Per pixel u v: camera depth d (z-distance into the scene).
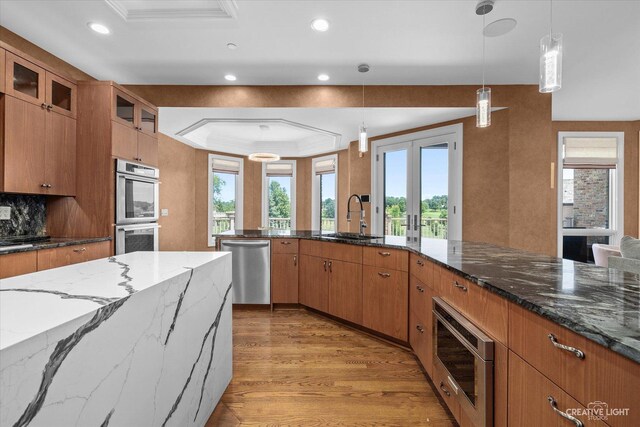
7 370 0.60
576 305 0.94
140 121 3.40
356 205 5.40
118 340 0.92
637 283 1.22
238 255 3.49
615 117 5.15
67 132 2.88
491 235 3.85
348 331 2.88
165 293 1.17
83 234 2.99
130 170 3.20
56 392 0.71
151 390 1.09
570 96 4.16
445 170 4.32
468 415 1.35
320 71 3.36
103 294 0.96
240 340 2.68
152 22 2.46
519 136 3.68
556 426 0.89
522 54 2.99
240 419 1.67
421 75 3.46
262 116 4.06
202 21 2.45
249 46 2.85
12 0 2.20
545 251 3.64
